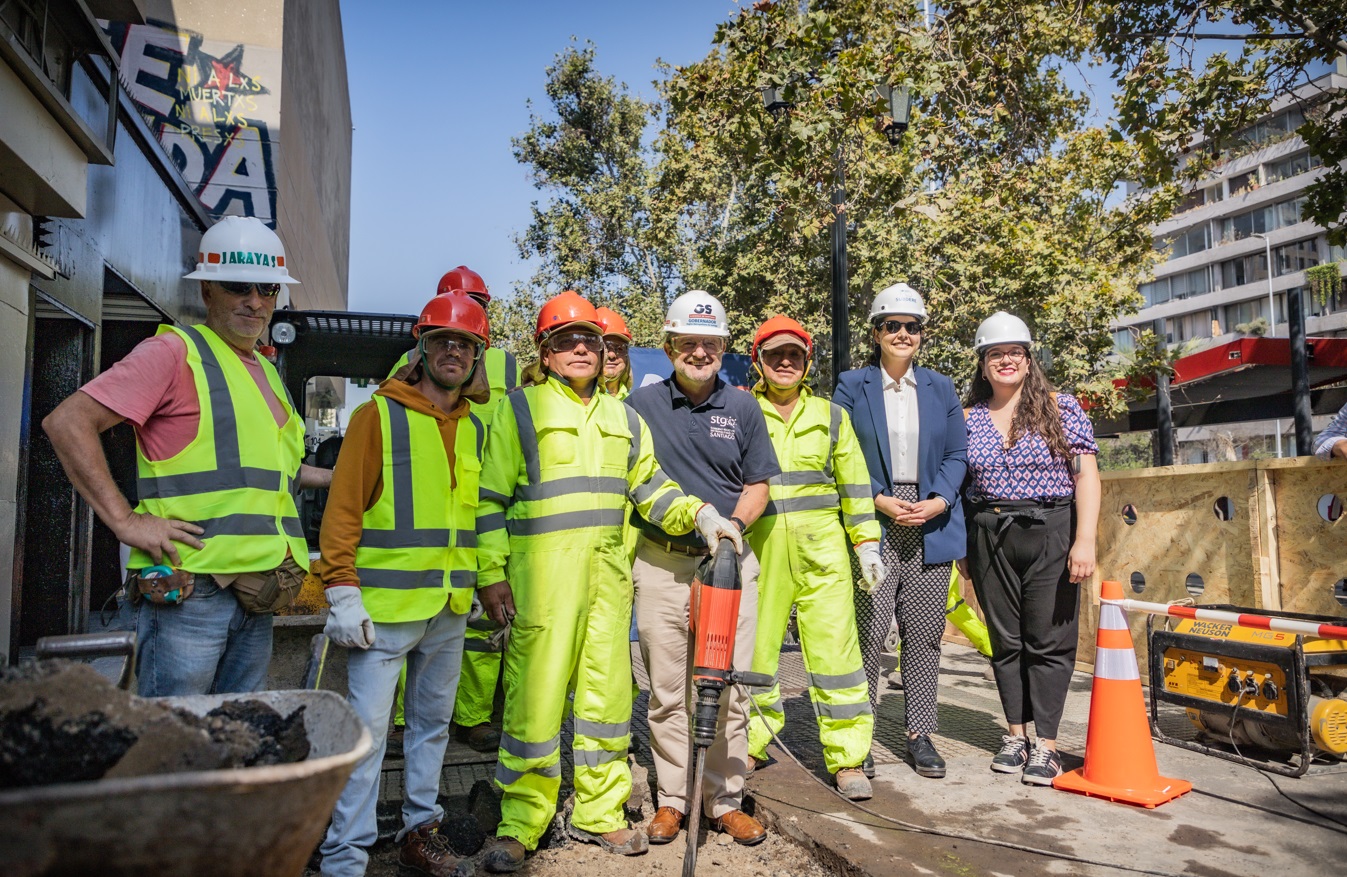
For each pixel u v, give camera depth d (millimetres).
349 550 2879
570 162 24469
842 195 8328
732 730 3598
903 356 4305
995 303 12531
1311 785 3732
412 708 3205
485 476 3309
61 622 5383
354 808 2871
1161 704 5262
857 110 8281
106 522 2430
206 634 2598
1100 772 3754
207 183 12938
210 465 2652
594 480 3348
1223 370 11938
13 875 1029
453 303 3129
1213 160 10469
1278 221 66875
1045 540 3963
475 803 3838
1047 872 2936
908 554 4238
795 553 3963
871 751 4234
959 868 2982
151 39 12781
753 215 15891
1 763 1167
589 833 3416
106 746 1226
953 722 5059
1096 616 6398
